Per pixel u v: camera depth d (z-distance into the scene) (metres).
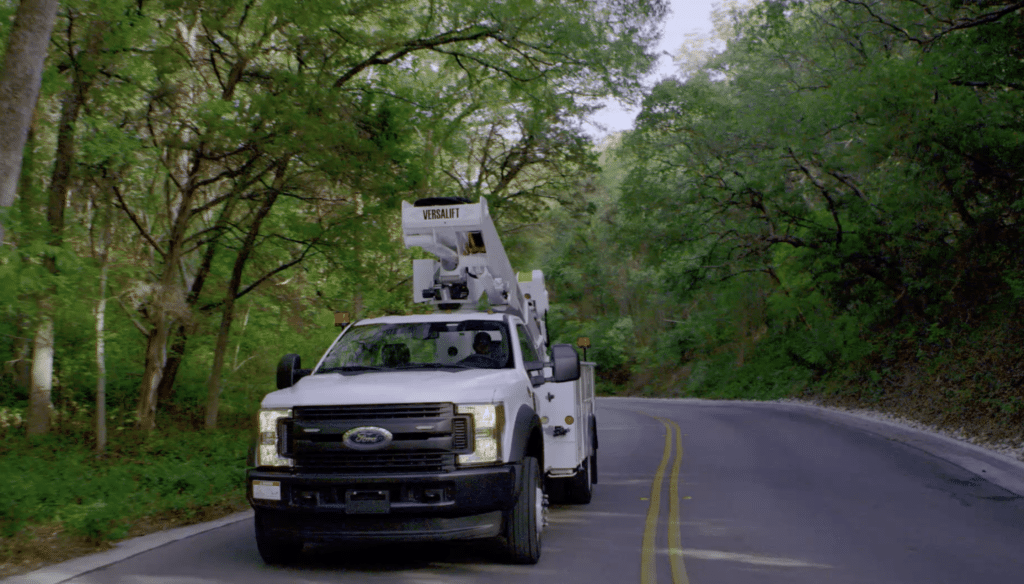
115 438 15.86
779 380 42.28
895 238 26.12
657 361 59.84
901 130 21.41
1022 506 9.34
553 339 63.56
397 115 17.50
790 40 26.64
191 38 17.28
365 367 7.70
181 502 9.90
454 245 9.16
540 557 7.06
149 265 17.44
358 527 6.26
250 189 16.81
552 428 9.57
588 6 21.48
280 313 22.47
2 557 6.82
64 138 13.76
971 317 25.83
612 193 51.69
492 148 30.83
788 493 10.60
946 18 21.59
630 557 7.05
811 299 35.97
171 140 14.52
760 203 29.56
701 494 10.80
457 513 6.23
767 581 6.14
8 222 9.14
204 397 22.92
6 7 12.05
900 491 10.57
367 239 17.38
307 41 16.44
